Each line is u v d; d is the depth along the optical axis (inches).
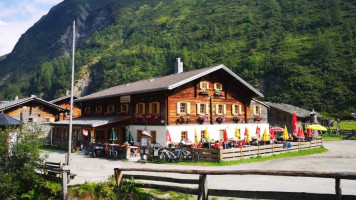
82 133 978.1
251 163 658.2
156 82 971.9
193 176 487.5
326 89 3339.1
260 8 7544.3
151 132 863.1
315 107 3122.5
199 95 909.2
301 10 6530.5
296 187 390.6
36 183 420.2
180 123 842.2
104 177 419.8
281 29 5944.9
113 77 5649.6
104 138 1000.9
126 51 6914.4
